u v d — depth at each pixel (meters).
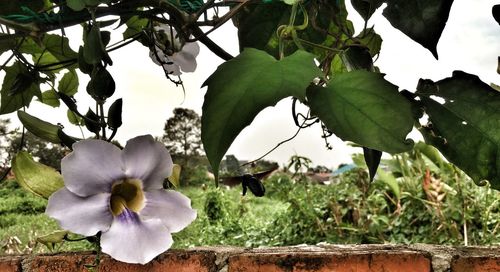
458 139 0.22
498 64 0.24
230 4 0.28
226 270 0.37
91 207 0.23
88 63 0.25
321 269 0.36
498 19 0.23
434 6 0.22
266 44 0.31
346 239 1.20
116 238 0.24
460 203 1.09
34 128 0.26
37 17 0.26
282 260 0.36
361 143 0.19
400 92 0.21
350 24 0.31
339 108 0.20
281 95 0.18
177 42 0.31
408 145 0.19
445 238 1.09
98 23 0.27
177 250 0.38
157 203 0.25
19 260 0.38
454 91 0.23
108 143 0.24
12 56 0.32
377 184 1.31
